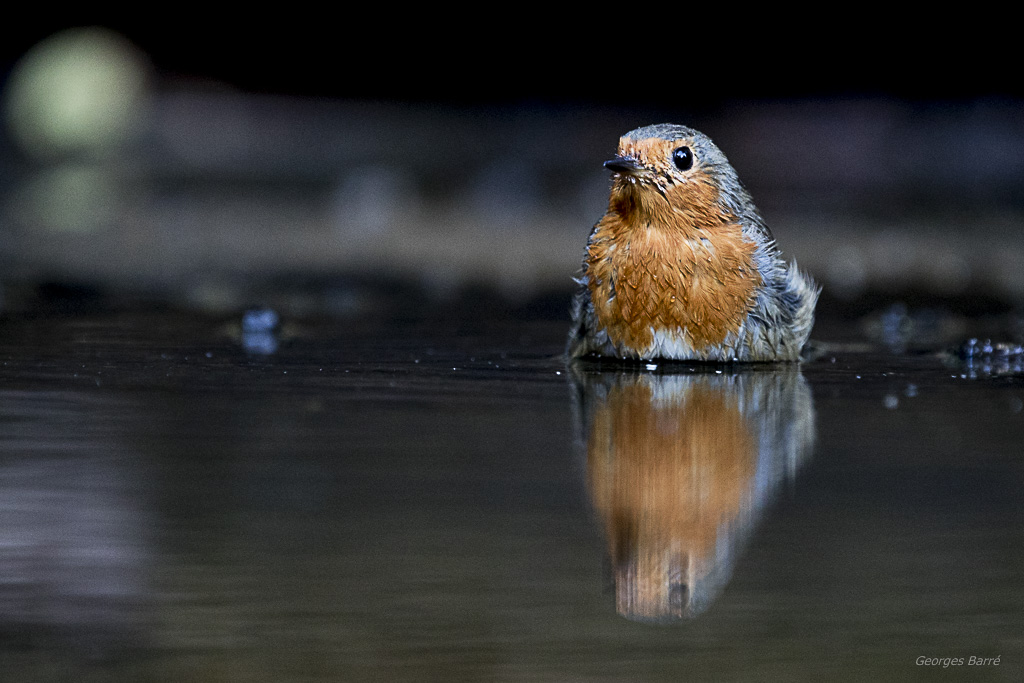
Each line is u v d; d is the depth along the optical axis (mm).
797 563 5844
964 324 13562
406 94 39906
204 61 39781
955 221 23891
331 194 27875
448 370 10289
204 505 6523
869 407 9000
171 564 5719
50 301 14305
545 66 39156
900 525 6332
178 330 12352
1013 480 7145
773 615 5301
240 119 38250
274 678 4781
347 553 5855
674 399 9188
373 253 19453
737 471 7250
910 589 5582
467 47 39594
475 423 8336
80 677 4770
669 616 5309
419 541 6035
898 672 4953
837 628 5188
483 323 13219
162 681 4758
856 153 32969
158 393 9203
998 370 10633
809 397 9336
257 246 19984
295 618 5191
